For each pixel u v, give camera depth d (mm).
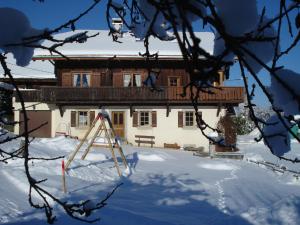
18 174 9461
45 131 23281
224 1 1242
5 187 8438
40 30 1672
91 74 23172
